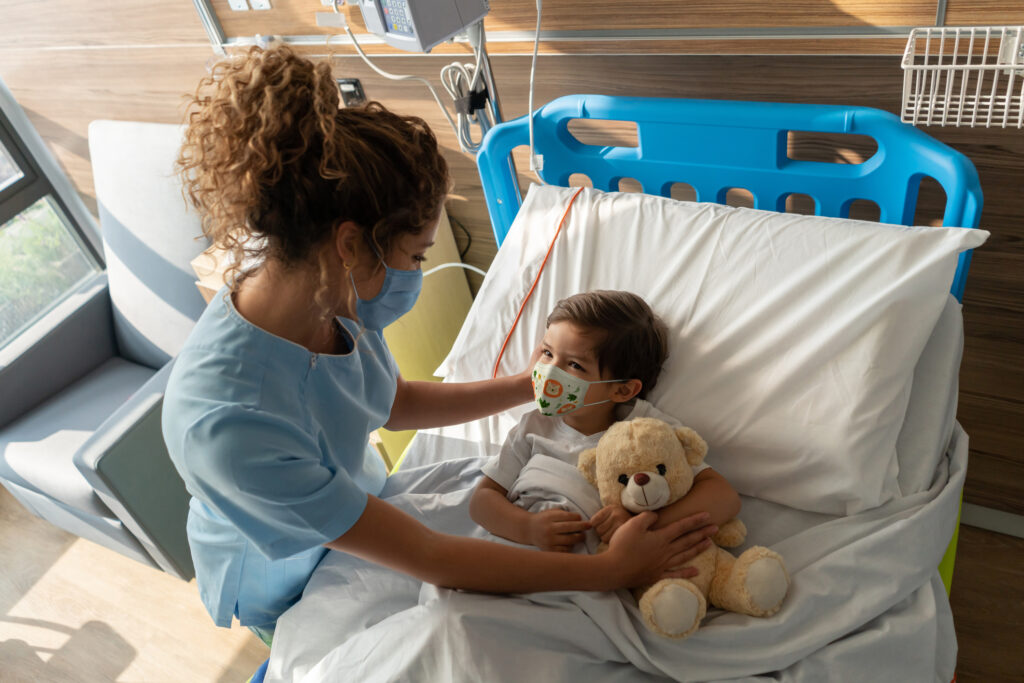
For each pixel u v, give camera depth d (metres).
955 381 1.19
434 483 1.31
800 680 0.93
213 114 0.77
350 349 1.00
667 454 1.04
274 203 0.76
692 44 1.39
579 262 1.34
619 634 0.96
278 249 0.80
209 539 1.12
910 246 1.11
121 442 1.71
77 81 2.36
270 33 1.89
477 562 0.93
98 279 2.30
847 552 0.99
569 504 1.10
